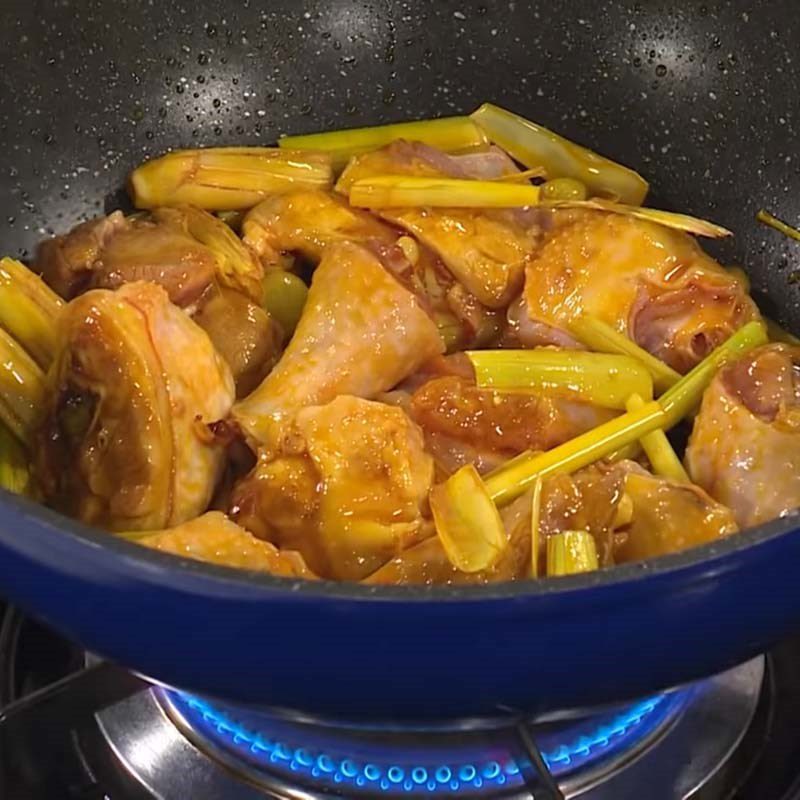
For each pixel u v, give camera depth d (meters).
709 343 0.45
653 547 0.36
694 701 0.36
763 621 0.28
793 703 0.36
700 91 0.49
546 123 0.51
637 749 0.35
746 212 0.49
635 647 0.27
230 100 0.50
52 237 0.46
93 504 0.36
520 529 0.36
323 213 0.46
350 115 0.51
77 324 0.36
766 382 0.40
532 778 0.31
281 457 0.38
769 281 0.49
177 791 0.34
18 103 0.46
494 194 0.46
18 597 0.29
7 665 0.36
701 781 0.34
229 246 0.45
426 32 0.50
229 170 0.48
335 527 0.37
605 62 0.50
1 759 0.33
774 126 0.48
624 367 0.43
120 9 0.47
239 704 0.29
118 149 0.48
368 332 0.41
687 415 0.43
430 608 0.25
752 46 0.48
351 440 0.37
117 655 0.29
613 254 0.45
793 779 0.34
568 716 0.31
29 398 0.39
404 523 0.37
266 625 0.26
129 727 0.35
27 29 0.45
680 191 0.50
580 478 0.37
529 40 0.50
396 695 0.27
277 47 0.50
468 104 0.51
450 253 0.45
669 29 0.49
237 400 0.42
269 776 0.34
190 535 0.34
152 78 0.48
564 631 0.26
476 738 0.34
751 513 0.39
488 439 0.41
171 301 0.41
